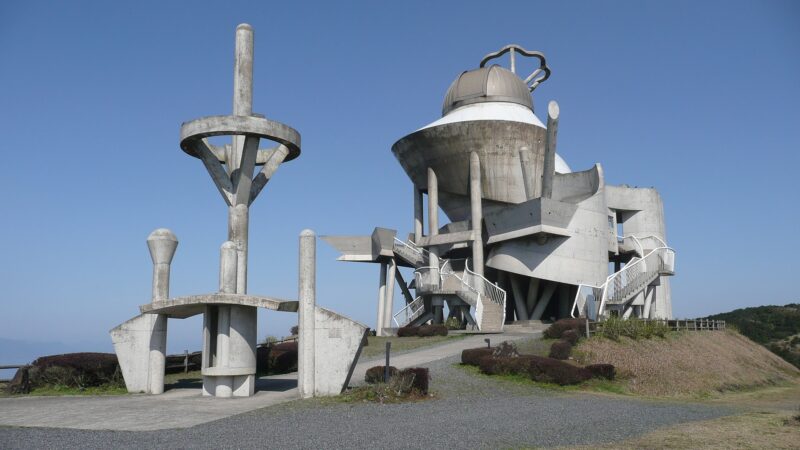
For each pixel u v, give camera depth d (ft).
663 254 141.49
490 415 45.65
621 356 84.12
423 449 33.40
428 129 134.72
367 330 55.83
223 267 59.06
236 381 57.77
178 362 85.20
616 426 41.78
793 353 185.37
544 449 33.73
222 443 34.99
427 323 135.95
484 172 135.44
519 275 139.33
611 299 120.78
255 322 59.41
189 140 67.97
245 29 71.31
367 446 34.09
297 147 71.82
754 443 35.70
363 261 147.02
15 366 65.16
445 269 136.67
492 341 99.04
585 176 132.36
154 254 65.21
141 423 42.37
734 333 133.18
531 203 124.77
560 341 83.25
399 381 54.49
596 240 131.95
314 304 56.34
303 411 47.32
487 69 151.02
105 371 67.62
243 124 65.87
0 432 39.22
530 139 134.41
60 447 34.22
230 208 68.39
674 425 42.73
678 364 88.79
